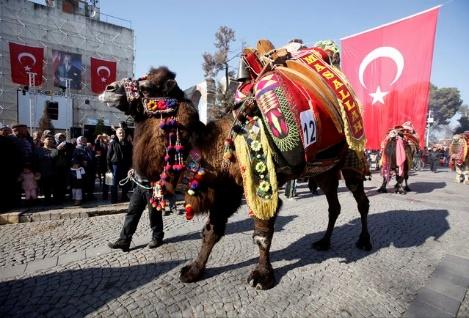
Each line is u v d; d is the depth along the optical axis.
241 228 5.29
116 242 4.26
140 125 2.96
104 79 26.73
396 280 3.47
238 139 2.98
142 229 5.34
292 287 3.28
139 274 3.54
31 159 7.10
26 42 24.19
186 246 4.46
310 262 3.90
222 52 21.25
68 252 4.28
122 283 3.32
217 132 3.10
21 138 7.12
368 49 6.89
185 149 2.96
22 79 23.08
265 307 2.90
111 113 27.14
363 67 6.96
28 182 7.03
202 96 16.75
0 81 23.28
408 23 6.33
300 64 3.58
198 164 2.95
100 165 9.62
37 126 19.97
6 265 3.80
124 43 28.44
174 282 3.35
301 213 6.34
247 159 2.92
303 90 3.27
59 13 25.44
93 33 26.94
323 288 3.27
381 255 4.15
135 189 4.18
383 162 9.27
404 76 6.38
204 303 2.95
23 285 3.27
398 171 9.10
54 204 7.36
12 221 5.95
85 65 26.61
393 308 2.94
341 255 4.13
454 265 3.88
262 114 2.96
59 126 20.58
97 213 6.58
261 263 3.30
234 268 3.69
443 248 4.45
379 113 6.75
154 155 2.92
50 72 25.08
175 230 5.24
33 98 19.97
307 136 3.07
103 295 3.07
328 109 3.39
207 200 3.13
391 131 9.15
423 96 6.18
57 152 7.32
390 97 6.59
